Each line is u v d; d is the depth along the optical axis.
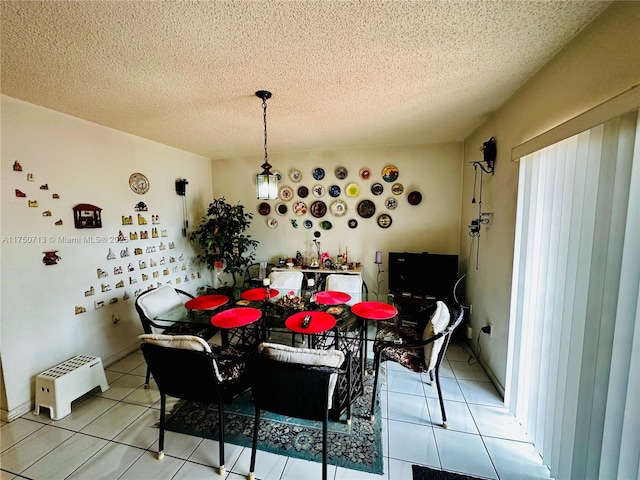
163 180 3.31
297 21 1.18
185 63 1.52
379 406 2.07
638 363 1.00
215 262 3.74
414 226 3.57
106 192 2.62
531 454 1.64
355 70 1.63
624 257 1.04
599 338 1.14
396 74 1.68
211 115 2.35
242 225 3.75
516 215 1.90
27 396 2.03
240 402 2.12
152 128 2.68
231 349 2.12
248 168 4.06
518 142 1.91
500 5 1.10
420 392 2.22
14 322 1.98
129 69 1.58
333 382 1.60
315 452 1.67
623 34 1.06
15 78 1.67
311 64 1.55
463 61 1.54
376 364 1.99
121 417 1.98
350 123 2.62
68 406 2.01
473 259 2.91
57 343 2.24
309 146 3.56
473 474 1.53
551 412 1.50
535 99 1.69
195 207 3.88
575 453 1.27
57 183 2.22
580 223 1.26
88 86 1.79
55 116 2.20
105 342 2.63
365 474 1.53
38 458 1.65
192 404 2.10
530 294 1.71
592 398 1.18
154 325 2.19
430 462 1.60
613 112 1.04
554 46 1.41
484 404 2.07
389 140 3.31
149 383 2.37
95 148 2.52
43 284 2.14
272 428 1.86
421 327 2.42
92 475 1.54
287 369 1.36
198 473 1.55
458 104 2.18
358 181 3.69
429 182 3.46
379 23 1.21
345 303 2.45
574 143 1.33
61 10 1.09
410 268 3.24
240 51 1.41
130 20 1.16
